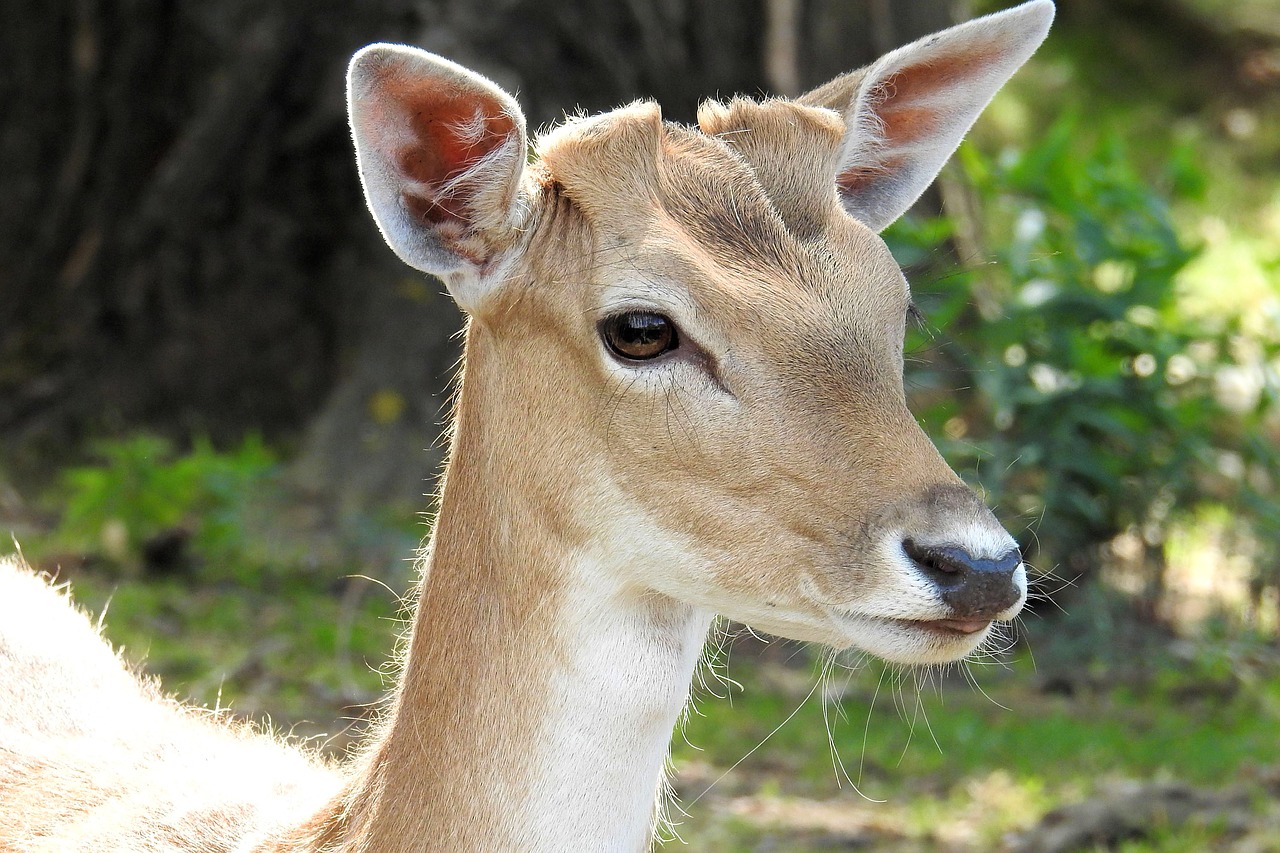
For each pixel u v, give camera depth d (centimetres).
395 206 538
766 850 950
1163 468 1357
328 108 1648
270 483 1471
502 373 537
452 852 525
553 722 523
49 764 638
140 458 1349
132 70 1686
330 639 1207
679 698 534
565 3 1582
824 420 504
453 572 542
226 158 1659
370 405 1559
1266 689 1268
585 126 550
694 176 541
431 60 523
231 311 1669
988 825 989
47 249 1706
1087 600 1326
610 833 526
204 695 1091
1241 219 2658
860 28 1661
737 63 1648
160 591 1283
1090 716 1205
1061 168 1479
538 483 527
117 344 1677
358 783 554
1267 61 3175
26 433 1623
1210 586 1422
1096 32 3198
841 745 1124
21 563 843
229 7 1662
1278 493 1468
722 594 512
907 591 486
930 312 1319
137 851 590
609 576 522
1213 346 1516
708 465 508
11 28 1698
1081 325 1414
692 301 511
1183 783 1017
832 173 558
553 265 530
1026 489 1378
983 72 633
